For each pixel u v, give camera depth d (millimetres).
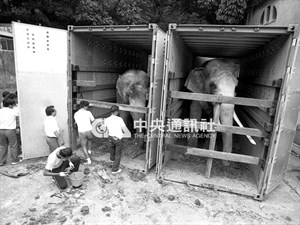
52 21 12984
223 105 3973
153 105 3980
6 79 8812
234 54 6086
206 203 3576
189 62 5824
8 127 4207
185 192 3832
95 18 12008
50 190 3693
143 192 3764
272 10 8430
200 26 3436
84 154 4629
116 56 6234
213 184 3934
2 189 3668
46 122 4203
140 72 5047
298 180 4492
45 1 11703
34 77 4297
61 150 3502
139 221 3125
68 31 4410
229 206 3539
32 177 4035
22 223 2982
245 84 5945
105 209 3281
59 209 3270
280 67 3371
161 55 4129
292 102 3432
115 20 13023
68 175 3824
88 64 5062
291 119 3582
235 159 3803
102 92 5820
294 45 3049
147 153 4184
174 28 3551
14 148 4375
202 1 10586
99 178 4105
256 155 4109
